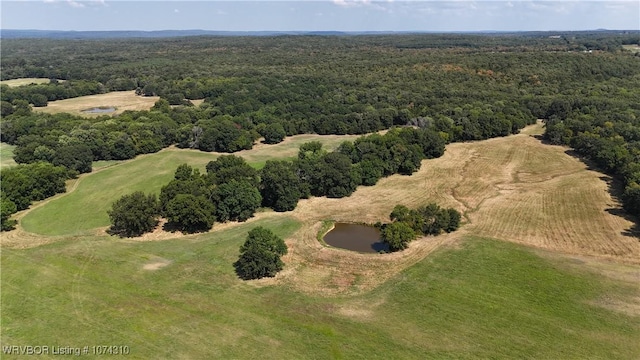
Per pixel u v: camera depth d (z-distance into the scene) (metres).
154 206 82.31
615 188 99.75
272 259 65.88
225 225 84.25
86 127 138.00
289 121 157.00
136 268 67.81
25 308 57.69
